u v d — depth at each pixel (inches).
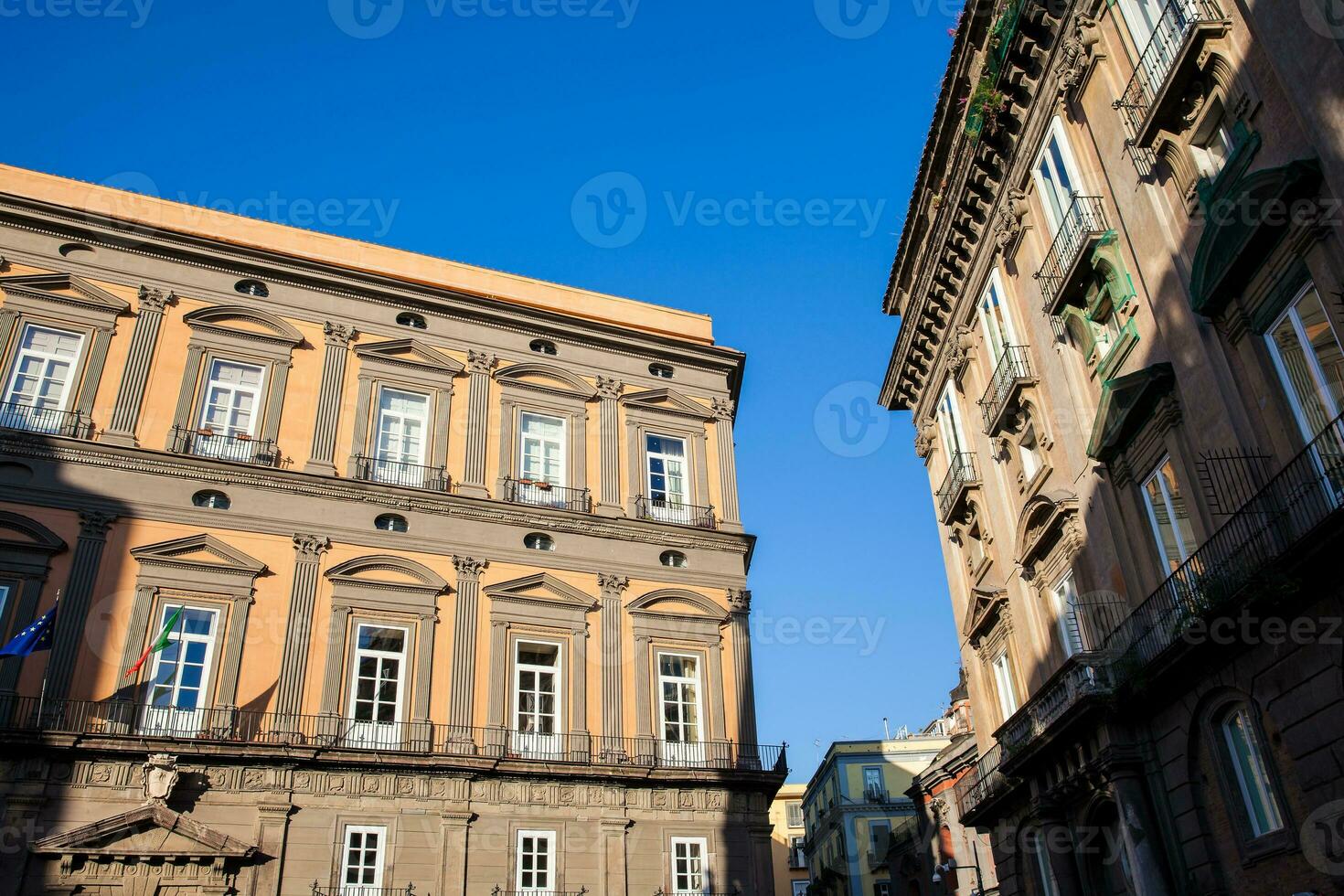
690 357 1451.8
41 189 1190.3
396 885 982.4
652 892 1077.1
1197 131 699.4
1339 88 551.8
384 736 1056.8
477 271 1403.8
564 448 1312.7
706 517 1348.4
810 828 3152.1
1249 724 629.3
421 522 1176.8
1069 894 848.9
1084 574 865.5
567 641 1182.3
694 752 1185.4
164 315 1169.4
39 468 1031.6
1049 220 932.6
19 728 901.8
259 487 1119.0
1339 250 558.3
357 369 1242.6
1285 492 603.8
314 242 1320.1
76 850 883.4
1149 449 761.0
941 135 1088.2
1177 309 717.9
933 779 2031.3
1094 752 781.3
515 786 1070.4
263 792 971.9
